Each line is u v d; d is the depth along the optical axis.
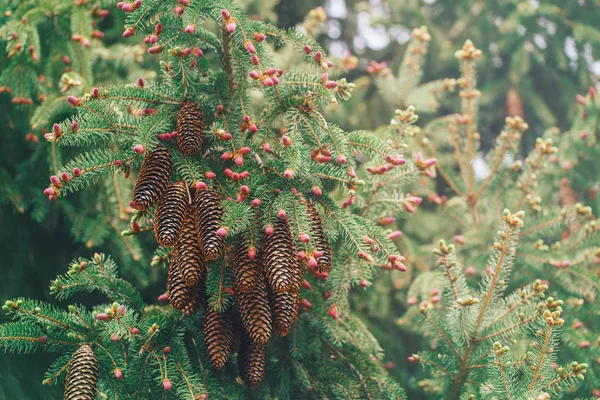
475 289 2.79
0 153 2.79
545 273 2.74
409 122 2.46
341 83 2.33
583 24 3.70
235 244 2.25
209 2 2.29
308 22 2.94
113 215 2.73
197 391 2.26
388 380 2.45
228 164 2.33
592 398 2.36
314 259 2.19
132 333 2.25
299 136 2.30
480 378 2.41
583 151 3.04
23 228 2.83
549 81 3.98
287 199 2.25
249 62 2.33
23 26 2.61
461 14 3.97
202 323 2.35
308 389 2.43
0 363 2.55
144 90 2.30
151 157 2.23
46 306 2.28
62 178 2.21
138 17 2.29
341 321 2.47
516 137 2.82
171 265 2.25
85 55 2.67
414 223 3.28
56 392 2.59
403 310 3.54
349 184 2.32
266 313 2.21
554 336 2.28
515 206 2.83
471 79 2.84
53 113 2.62
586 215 2.71
